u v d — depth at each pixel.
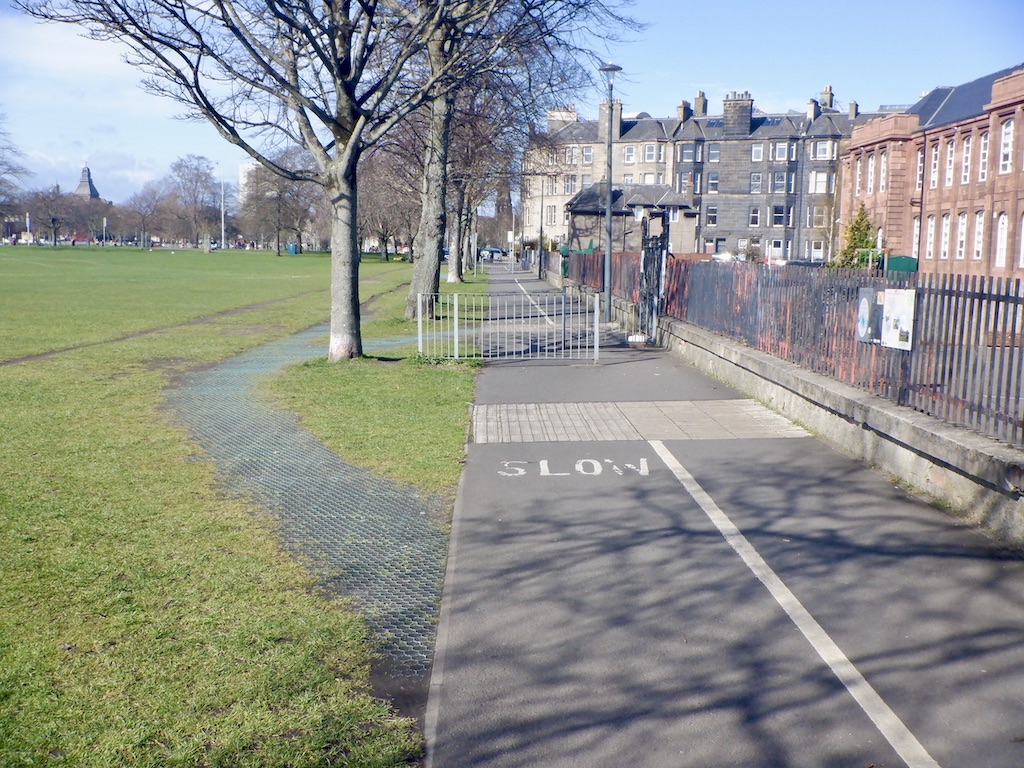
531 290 46.50
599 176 104.69
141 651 4.83
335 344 16.44
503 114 28.73
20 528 6.90
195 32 13.77
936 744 3.96
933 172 51.81
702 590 5.71
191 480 8.39
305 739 4.00
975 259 47.00
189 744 3.95
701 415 11.42
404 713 4.27
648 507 7.50
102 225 173.50
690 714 4.22
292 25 13.64
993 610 5.34
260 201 123.88
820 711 4.23
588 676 4.60
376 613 5.42
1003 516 6.55
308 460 9.17
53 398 12.94
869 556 6.27
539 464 9.01
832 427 9.70
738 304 14.23
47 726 4.07
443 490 8.09
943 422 7.80
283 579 5.94
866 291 9.45
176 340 21.67
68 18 13.26
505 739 4.03
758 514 7.26
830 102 101.12
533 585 5.83
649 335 20.61
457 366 15.98
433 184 26.23
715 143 96.31
